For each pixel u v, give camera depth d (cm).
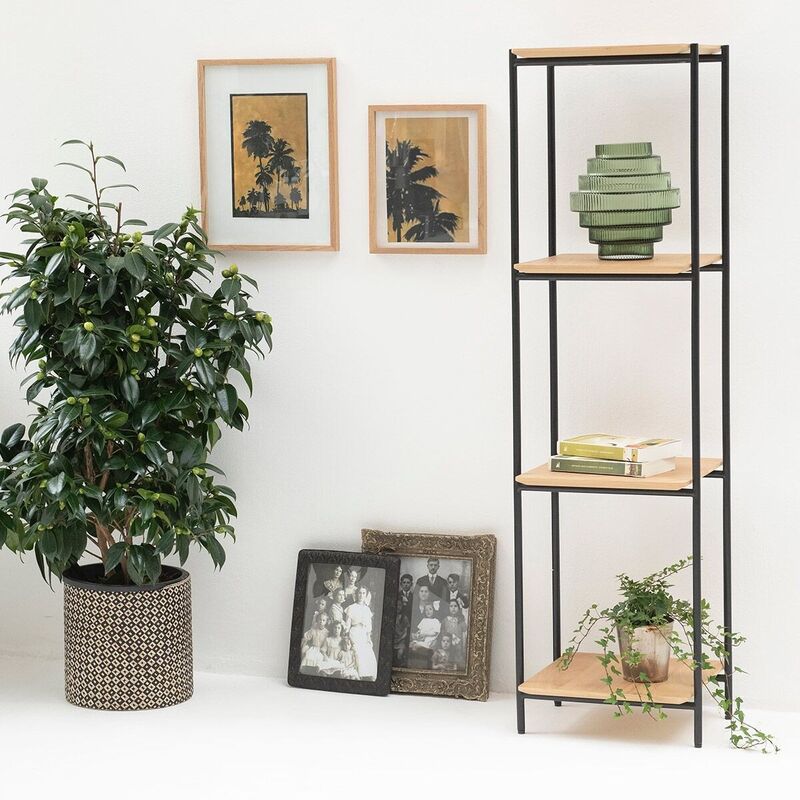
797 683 358
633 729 346
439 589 378
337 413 386
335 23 374
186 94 387
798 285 349
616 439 342
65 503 344
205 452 366
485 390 375
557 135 362
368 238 378
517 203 333
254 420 391
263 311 388
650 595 341
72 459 359
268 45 380
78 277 345
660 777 313
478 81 366
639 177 330
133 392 348
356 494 387
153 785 310
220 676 397
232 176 385
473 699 371
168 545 350
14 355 363
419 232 373
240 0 380
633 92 356
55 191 398
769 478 355
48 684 388
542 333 369
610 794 304
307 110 377
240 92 381
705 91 351
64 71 394
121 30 389
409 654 378
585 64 324
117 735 344
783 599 357
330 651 382
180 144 389
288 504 392
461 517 380
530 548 375
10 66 397
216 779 314
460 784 310
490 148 367
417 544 380
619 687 338
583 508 370
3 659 413
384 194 374
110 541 375
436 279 375
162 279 355
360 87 374
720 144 351
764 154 348
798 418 352
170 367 362
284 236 383
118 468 350
